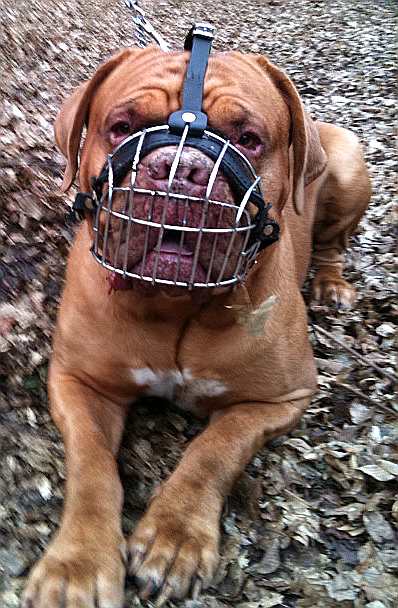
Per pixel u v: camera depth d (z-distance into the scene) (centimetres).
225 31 335
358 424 94
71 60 204
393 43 307
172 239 63
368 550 76
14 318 98
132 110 71
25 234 114
